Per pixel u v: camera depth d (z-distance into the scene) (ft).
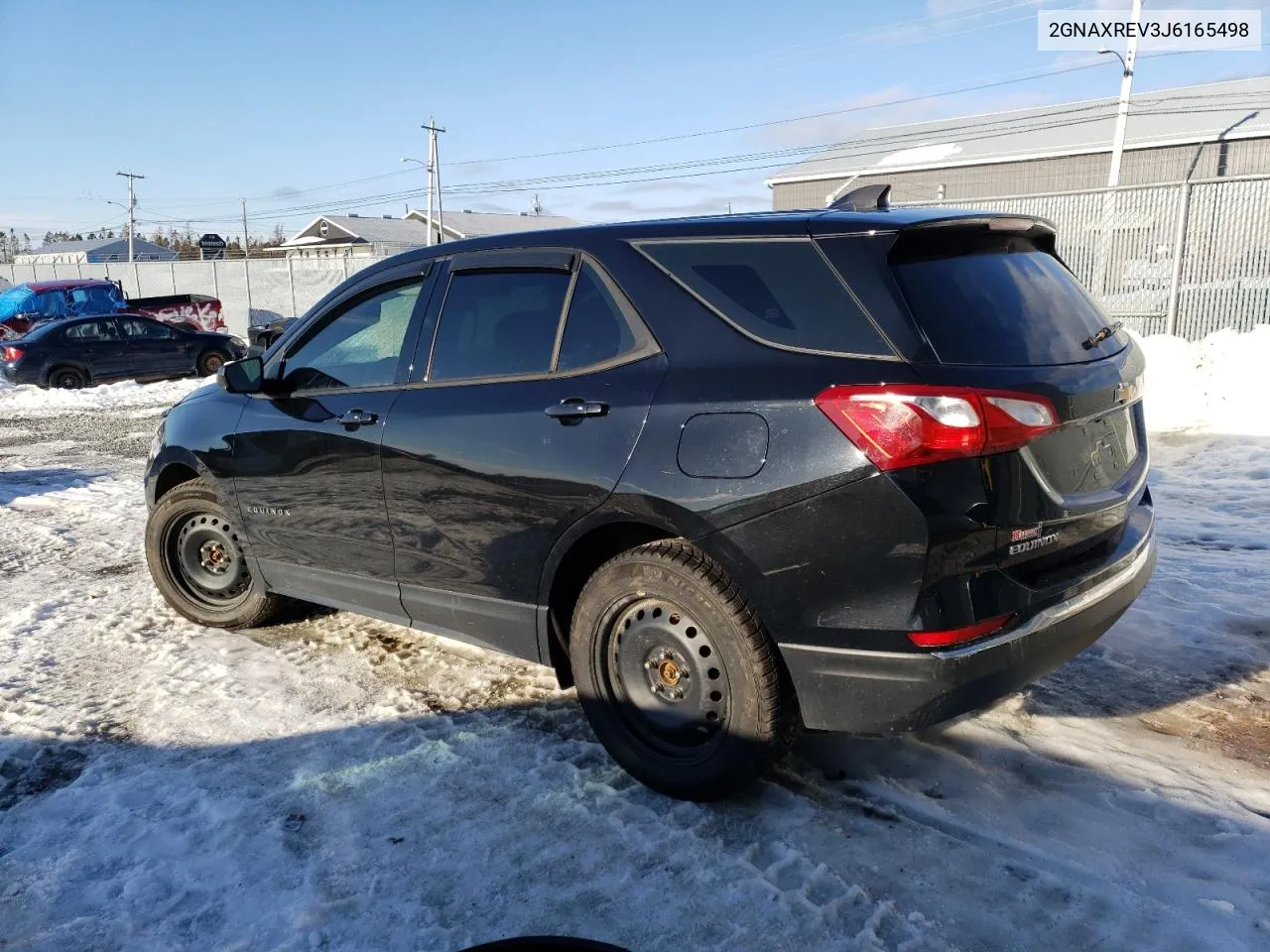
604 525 10.21
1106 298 39.24
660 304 10.16
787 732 9.70
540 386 10.84
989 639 8.66
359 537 12.88
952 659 8.49
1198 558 17.58
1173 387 31.07
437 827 9.89
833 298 9.12
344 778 10.91
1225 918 8.13
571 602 11.28
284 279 98.07
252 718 12.53
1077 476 9.46
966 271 9.53
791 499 8.84
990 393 8.43
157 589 17.78
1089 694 12.42
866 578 8.61
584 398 10.31
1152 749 11.02
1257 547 18.08
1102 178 108.88
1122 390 10.06
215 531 15.47
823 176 130.31
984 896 8.57
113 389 58.23
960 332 8.87
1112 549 10.18
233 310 103.86
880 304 8.86
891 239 9.00
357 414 12.56
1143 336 36.94
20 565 20.08
